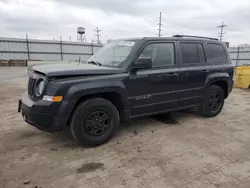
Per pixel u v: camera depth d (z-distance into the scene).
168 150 3.35
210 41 4.95
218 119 5.00
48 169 2.79
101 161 3.00
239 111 5.76
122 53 3.88
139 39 3.91
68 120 3.32
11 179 2.56
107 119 3.53
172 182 2.52
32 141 3.65
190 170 2.78
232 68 5.29
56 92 3.01
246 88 9.77
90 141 3.38
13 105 6.14
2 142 3.60
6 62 24.56
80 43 31.17
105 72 3.40
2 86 9.70
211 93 4.92
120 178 2.59
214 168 2.84
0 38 26.27
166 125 4.51
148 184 2.47
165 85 4.04
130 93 3.63
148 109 3.93
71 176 2.63
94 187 2.42
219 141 3.73
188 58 4.43
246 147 3.50
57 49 29.75
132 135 3.94
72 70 3.17
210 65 4.79
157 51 3.99
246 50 27.56
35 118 3.08
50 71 3.07
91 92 3.22
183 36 4.64
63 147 3.43
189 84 4.42
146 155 3.18
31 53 28.33
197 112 5.52
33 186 2.43
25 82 11.11
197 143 3.63
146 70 3.80
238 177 2.64
